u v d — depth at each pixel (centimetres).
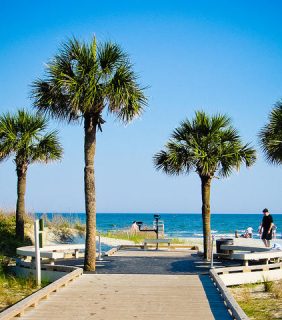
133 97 1509
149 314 944
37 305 1028
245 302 1224
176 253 2266
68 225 3275
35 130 2353
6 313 870
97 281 1344
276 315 1064
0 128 2312
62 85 1483
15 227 2639
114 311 971
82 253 2155
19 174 2395
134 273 1509
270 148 2014
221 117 1873
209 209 1914
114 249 2333
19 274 1678
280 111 2039
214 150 1852
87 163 1563
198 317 917
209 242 1914
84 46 1512
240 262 1828
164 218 17988
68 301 1068
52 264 1620
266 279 1549
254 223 12900
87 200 1572
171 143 1881
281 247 2423
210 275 1420
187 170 1905
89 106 1495
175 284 1292
